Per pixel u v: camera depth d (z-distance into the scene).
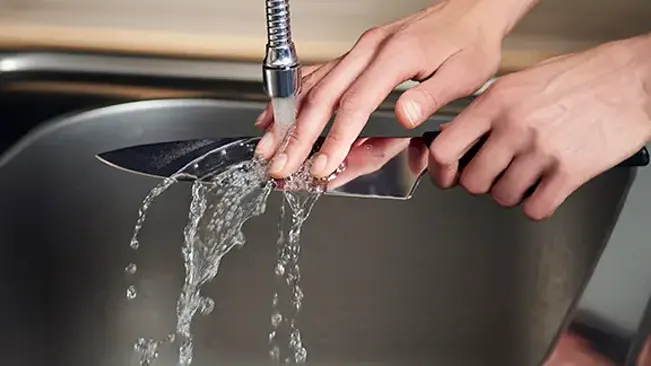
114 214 0.80
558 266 0.74
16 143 0.78
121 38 0.91
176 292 0.79
